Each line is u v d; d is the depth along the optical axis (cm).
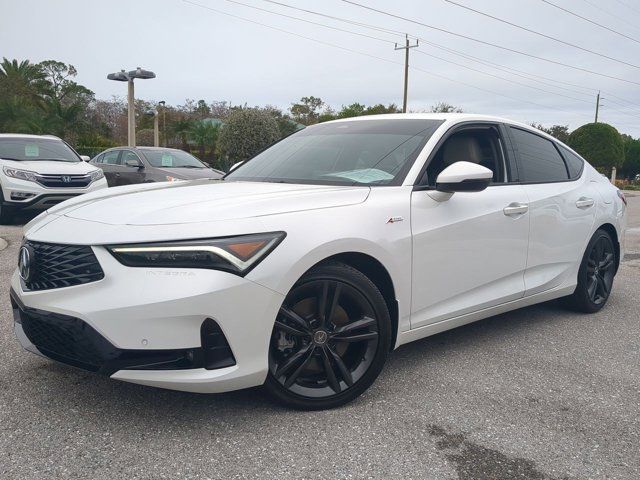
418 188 340
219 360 262
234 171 414
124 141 5266
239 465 244
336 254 294
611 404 315
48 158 1059
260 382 273
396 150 362
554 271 443
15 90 4169
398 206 323
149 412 289
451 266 350
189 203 289
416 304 334
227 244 259
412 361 373
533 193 414
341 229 291
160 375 254
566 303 500
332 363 298
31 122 3553
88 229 274
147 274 253
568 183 461
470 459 254
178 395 309
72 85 5828
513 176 411
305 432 273
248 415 289
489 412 300
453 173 326
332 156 376
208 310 252
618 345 415
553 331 444
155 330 250
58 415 284
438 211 342
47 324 269
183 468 241
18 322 312
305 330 287
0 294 504
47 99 4519
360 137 389
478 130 402
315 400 294
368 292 300
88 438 263
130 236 260
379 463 249
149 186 364
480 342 414
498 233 380
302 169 371
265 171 386
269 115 3175
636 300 552
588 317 487
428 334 349
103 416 284
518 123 442
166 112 5091
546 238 424
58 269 270
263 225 271
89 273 261
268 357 273
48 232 287
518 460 255
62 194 980
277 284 267
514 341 418
